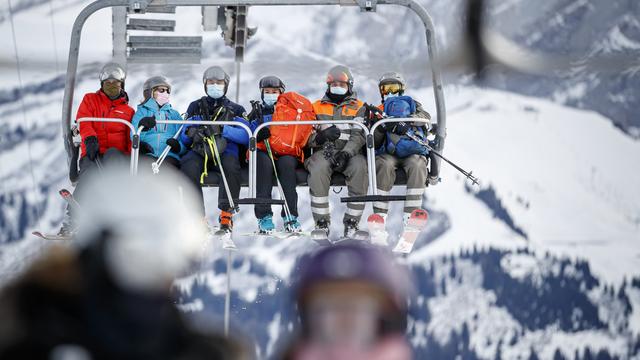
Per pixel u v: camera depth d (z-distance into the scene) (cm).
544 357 12838
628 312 13788
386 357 411
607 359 13125
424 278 14788
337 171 1673
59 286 413
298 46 15538
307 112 1675
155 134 1650
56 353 404
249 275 11975
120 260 410
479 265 15112
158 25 2277
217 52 14488
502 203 18962
